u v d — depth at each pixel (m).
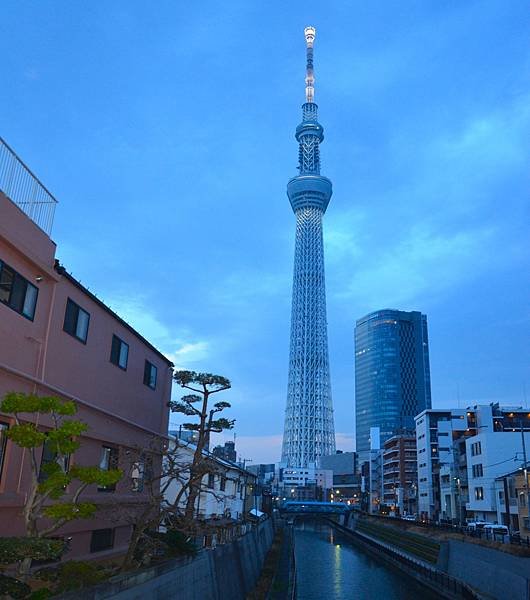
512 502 75.00
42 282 20.81
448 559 50.47
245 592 34.75
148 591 17.09
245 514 63.28
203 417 32.56
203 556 24.84
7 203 18.17
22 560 13.80
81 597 13.21
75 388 23.42
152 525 24.05
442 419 117.88
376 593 50.16
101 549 26.20
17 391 18.95
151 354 33.88
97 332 25.75
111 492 26.55
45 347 20.77
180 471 24.84
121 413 28.73
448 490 100.38
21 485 18.84
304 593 50.06
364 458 199.75
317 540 106.81
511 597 35.41
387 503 144.12
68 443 14.03
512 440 85.06
